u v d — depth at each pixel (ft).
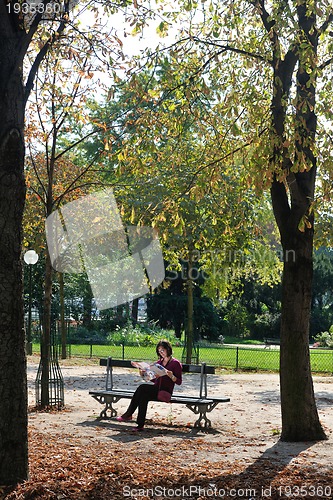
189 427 38.14
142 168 32.86
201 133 36.35
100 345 104.78
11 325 23.21
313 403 34.40
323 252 124.47
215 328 138.31
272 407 47.73
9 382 23.27
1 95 23.12
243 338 152.15
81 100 44.04
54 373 46.01
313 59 29.66
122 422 39.52
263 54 31.89
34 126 46.34
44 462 26.84
